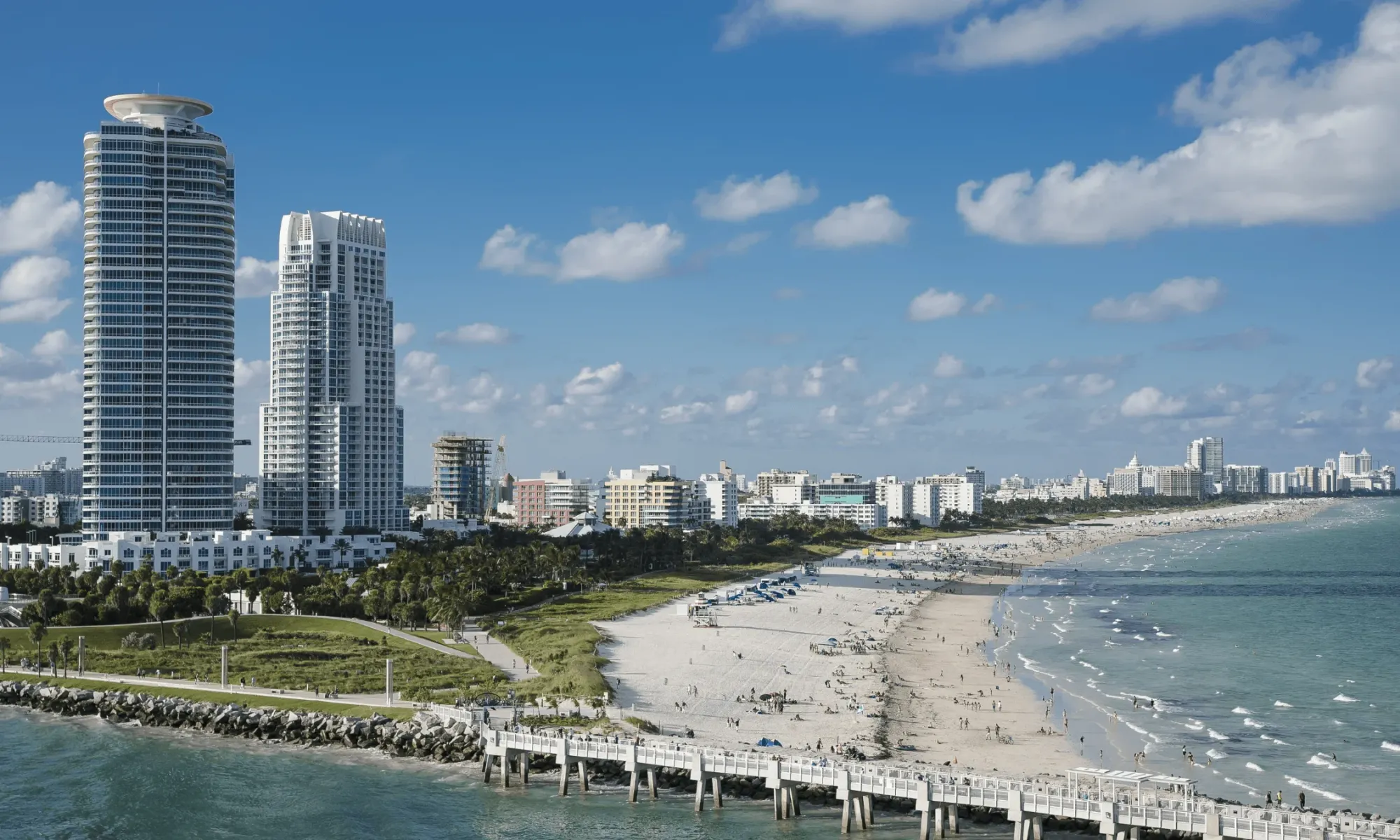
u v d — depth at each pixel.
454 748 176.50
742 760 149.00
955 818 138.62
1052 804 131.62
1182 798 137.88
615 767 168.38
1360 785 163.25
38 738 191.12
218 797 159.25
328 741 186.50
